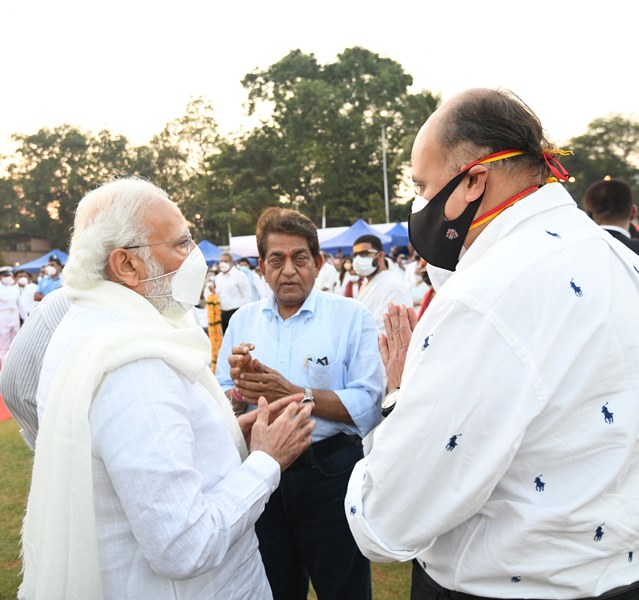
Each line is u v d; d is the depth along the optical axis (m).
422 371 1.10
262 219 2.21
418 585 1.34
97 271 1.40
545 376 1.03
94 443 1.23
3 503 3.93
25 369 1.74
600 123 46.34
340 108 51.16
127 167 58.41
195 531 1.22
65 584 1.23
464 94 1.25
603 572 1.09
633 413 1.06
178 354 1.34
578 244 1.14
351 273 10.79
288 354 2.19
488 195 1.22
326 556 2.12
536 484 1.09
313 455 2.08
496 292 1.07
